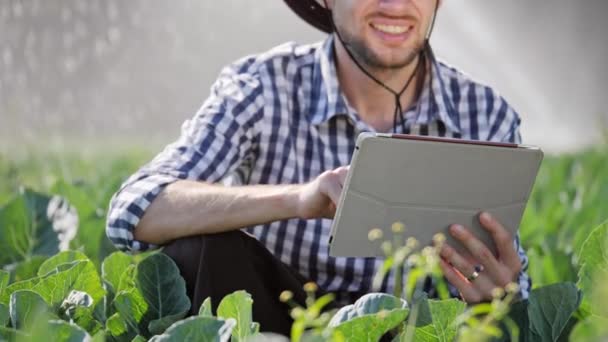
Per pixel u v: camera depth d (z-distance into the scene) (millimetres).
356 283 3488
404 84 3568
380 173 2830
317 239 3482
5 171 7652
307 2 3824
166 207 3217
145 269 2980
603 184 5789
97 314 2957
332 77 3533
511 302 2951
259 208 3080
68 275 2830
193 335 2201
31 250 3764
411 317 2369
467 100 3678
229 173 3479
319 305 2127
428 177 2875
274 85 3545
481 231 3043
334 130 3539
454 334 2494
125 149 12805
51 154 10141
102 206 5020
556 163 8930
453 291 3514
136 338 2576
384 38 3434
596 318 2764
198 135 3455
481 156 2881
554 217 5480
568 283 2801
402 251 2309
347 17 3471
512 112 3721
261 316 3072
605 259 2838
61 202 3828
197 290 3016
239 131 3469
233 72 3598
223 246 3092
